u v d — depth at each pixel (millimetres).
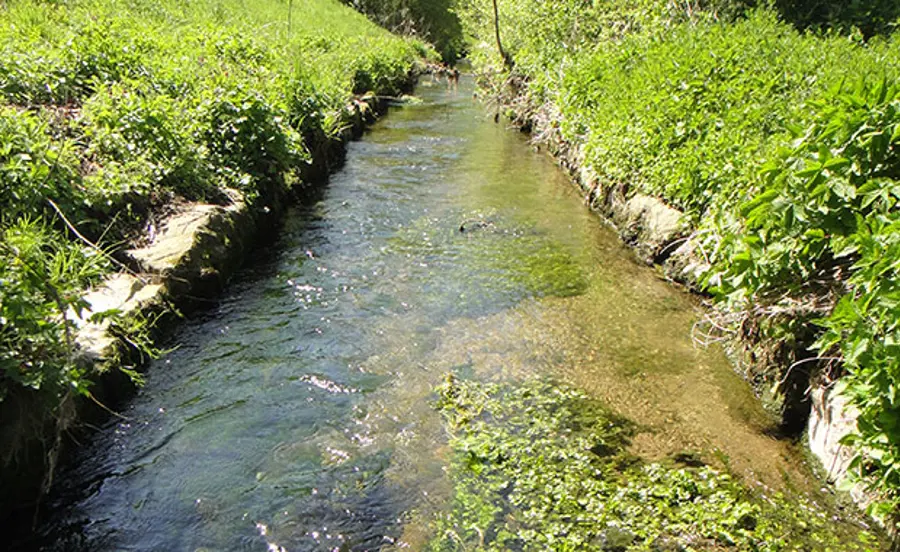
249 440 3984
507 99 16281
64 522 3363
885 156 3555
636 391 4555
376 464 3814
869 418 3072
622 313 5703
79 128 5973
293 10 19344
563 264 6758
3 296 3195
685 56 7914
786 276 3943
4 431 3170
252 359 4836
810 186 3656
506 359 4941
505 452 3904
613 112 8500
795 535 3287
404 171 10391
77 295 3766
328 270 6441
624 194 7777
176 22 11906
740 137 5773
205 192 6578
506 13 18547
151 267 5125
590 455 3891
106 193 5406
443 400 4410
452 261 6773
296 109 9516
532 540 3254
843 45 8352
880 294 2963
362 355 4953
